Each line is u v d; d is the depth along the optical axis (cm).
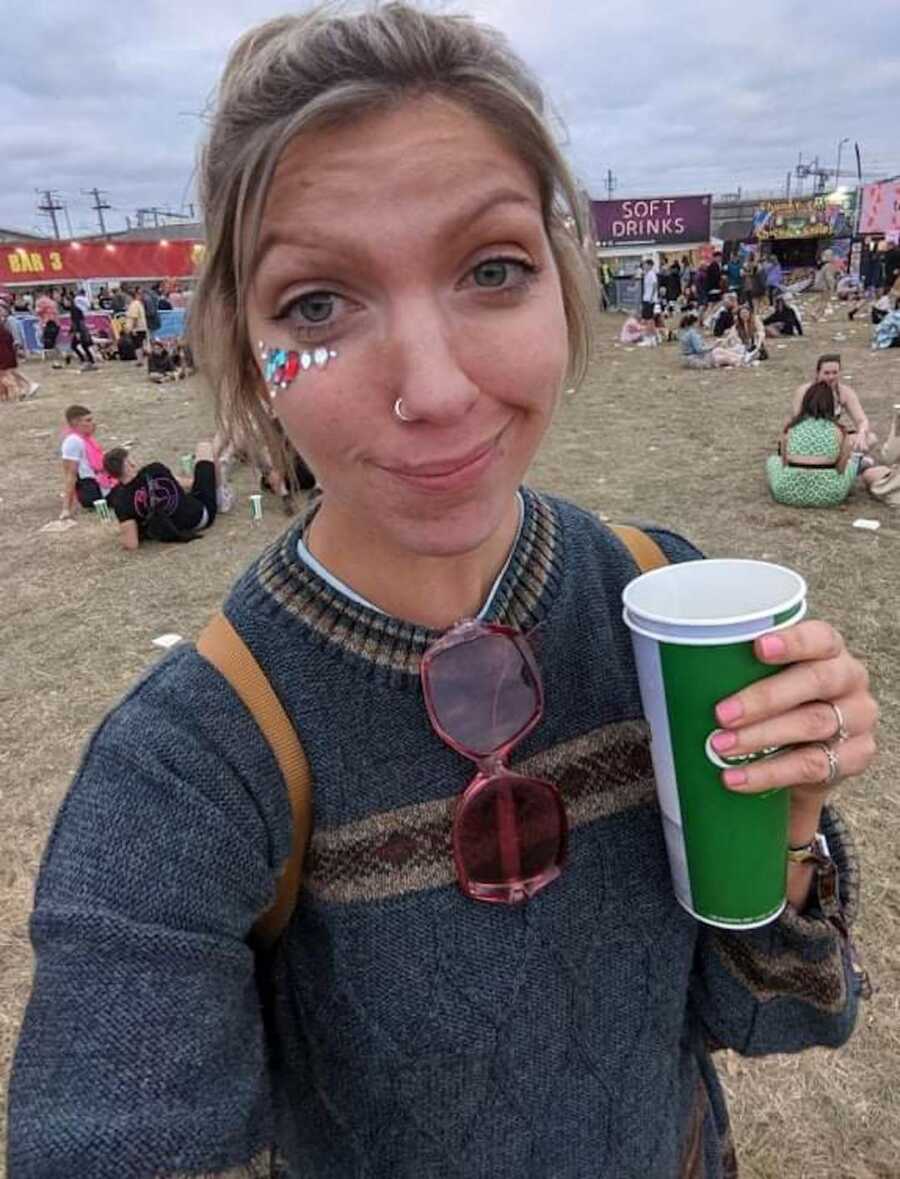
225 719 68
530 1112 77
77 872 63
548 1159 78
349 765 71
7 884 299
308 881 73
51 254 2770
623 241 2522
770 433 857
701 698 69
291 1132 80
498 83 60
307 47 58
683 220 2523
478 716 74
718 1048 100
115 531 685
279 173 59
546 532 83
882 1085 217
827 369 698
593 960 79
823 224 3444
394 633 72
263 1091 67
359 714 71
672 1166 88
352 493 64
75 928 61
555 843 77
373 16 59
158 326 2150
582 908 79
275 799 69
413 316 59
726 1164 111
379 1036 73
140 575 580
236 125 61
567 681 80
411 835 72
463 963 74
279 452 80
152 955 61
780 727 68
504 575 79
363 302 60
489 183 59
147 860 63
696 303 2361
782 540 552
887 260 2177
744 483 683
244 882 67
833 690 69
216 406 78
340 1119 78
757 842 74
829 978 87
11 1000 253
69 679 439
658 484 701
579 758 80
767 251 3438
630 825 82
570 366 81
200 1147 58
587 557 86
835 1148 205
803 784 72
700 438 858
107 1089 57
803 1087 218
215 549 622
